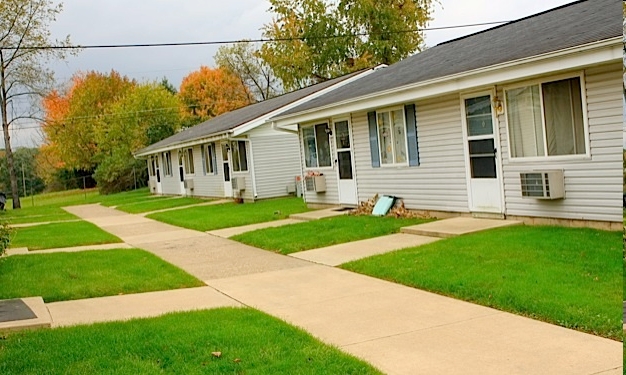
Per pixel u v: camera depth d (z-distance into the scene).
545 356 4.41
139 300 7.35
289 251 10.28
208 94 51.28
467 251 8.09
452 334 5.12
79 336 5.59
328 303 6.57
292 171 22.78
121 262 10.16
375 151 13.87
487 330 5.13
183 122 49.31
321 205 16.52
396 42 37.47
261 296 7.20
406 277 7.28
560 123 9.22
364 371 4.32
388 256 8.59
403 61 16.55
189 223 16.55
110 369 4.62
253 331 5.48
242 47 50.91
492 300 5.92
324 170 16.23
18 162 52.38
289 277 8.22
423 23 38.03
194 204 24.31
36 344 5.38
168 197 31.66
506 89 10.06
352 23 38.00
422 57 15.04
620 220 8.48
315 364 4.50
